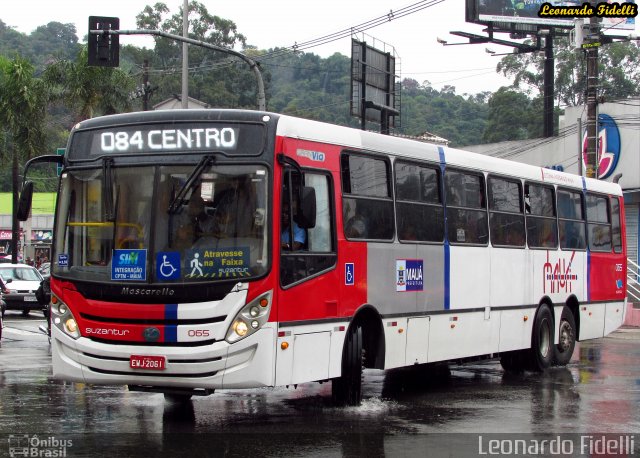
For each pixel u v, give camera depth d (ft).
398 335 36.96
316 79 232.73
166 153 30.01
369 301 34.99
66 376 30.35
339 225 33.35
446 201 41.09
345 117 211.82
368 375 46.98
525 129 188.65
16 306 90.63
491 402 37.70
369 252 35.12
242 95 185.68
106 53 65.36
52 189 234.58
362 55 126.41
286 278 30.04
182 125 30.14
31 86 113.60
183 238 29.17
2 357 52.60
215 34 183.32
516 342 47.01
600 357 58.23
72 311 30.14
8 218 216.54
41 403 35.73
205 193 29.48
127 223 29.78
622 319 60.23
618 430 31.45
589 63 84.89
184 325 28.68
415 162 38.91
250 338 28.68
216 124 30.01
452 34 126.62
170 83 178.60
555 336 51.42
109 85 112.88
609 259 58.59
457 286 41.55
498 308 45.19
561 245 52.31
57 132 158.92
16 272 94.73
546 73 131.34
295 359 30.40
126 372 29.32
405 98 230.27
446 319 40.63
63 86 114.11
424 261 38.96
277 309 29.37
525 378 46.73
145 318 29.01
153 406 35.14
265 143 29.78
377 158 36.37
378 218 36.01
